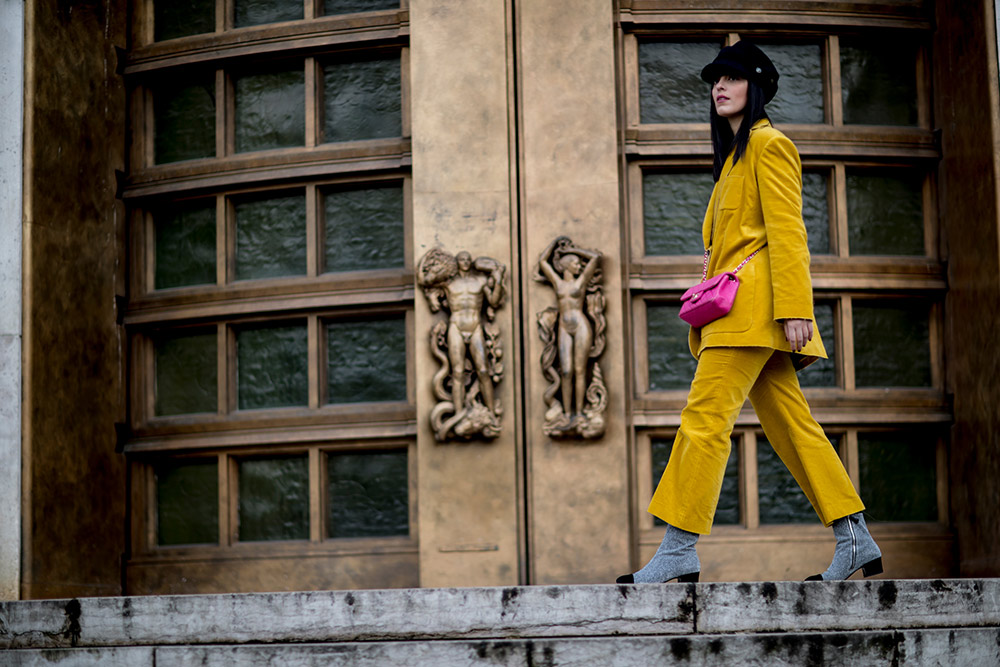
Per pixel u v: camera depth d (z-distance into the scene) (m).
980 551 7.03
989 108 7.00
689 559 5.09
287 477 7.53
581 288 6.96
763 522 7.23
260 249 7.75
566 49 7.19
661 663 4.60
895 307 7.50
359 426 7.37
